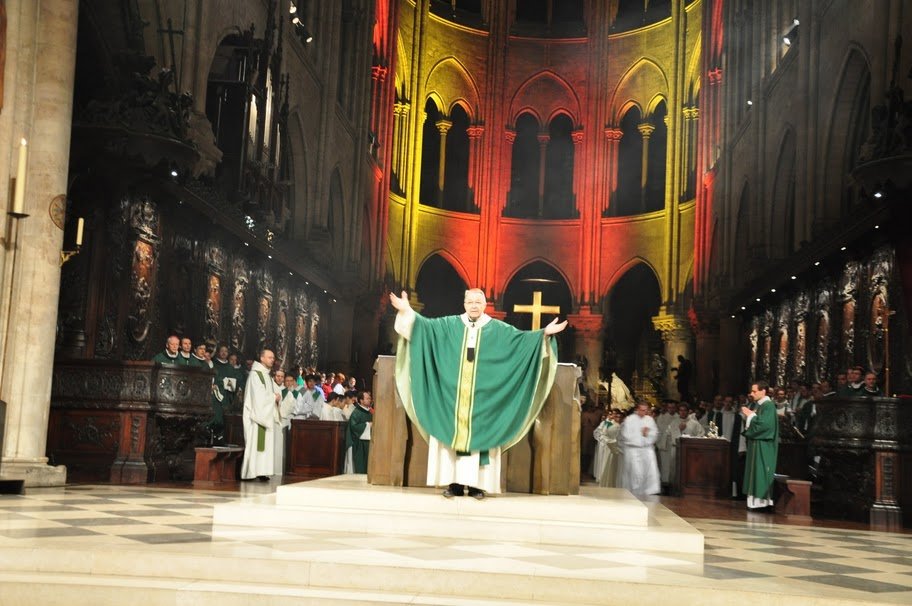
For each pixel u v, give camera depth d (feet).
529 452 31.04
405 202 151.94
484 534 26.66
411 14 152.66
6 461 39.55
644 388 158.10
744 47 112.57
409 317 29.84
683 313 142.61
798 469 59.77
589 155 157.69
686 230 143.64
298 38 92.99
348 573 21.16
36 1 40.96
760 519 45.09
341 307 117.29
